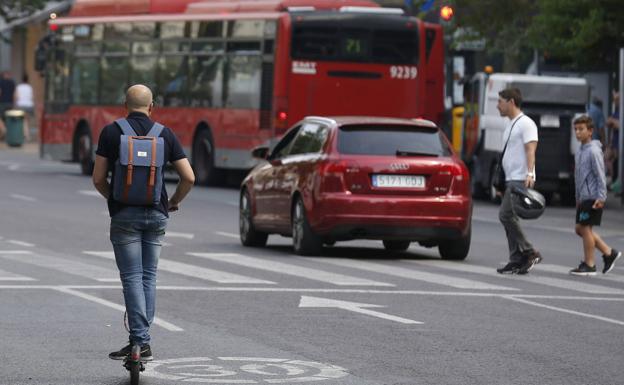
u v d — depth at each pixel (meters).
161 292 33.25
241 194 46.44
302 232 42.19
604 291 35.38
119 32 83.44
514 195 38.72
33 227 51.53
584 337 27.31
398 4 100.25
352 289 34.38
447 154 41.91
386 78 72.50
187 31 78.62
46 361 23.77
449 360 24.34
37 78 156.75
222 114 75.81
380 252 45.25
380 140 41.59
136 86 22.66
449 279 37.12
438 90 74.88
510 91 38.88
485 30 82.94
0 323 27.92
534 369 23.61
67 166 97.25
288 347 25.48
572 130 68.94
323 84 72.00
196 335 26.75
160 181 22.36
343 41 72.00
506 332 27.73
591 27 71.88
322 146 41.84
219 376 22.59
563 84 69.06
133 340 22.17
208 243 46.78
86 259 40.72
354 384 22.02
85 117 85.62
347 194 41.00
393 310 30.64
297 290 33.91
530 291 34.91
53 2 141.25
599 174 39.12
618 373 23.39
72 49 87.12
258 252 43.81
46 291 33.03
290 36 71.62
